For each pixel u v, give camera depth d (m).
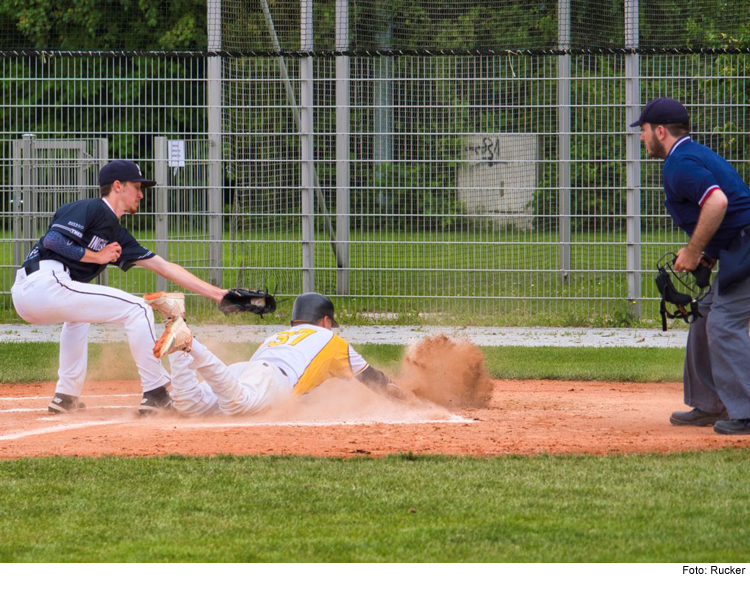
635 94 49.12
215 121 50.03
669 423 26.44
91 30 89.81
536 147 49.62
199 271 50.31
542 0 52.25
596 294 49.94
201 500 17.88
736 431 24.02
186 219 50.25
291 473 19.73
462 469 20.06
